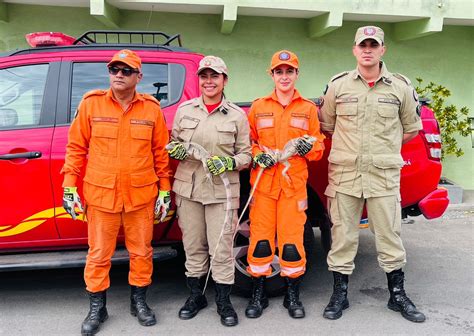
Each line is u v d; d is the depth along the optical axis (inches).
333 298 123.3
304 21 277.3
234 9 244.5
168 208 116.0
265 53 276.8
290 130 116.0
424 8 258.7
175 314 123.6
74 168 108.0
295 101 118.0
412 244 188.2
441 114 273.9
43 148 120.6
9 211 120.4
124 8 255.4
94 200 108.5
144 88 130.1
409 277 149.9
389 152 117.6
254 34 274.1
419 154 133.0
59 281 150.2
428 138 134.0
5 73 124.7
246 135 116.5
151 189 113.6
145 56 131.0
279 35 276.7
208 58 110.7
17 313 125.3
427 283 144.6
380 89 116.2
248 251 122.6
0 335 112.7
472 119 297.6
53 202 122.0
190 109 115.1
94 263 112.3
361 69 116.0
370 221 122.2
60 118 124.3
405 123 121.0
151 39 265.9
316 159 115.5
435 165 134.8
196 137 113.0
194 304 122.0
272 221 119.5
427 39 291.7
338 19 251.6
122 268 162.6
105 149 108.0
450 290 139.0
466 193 287.6
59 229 124.0
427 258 169.5
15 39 255.1
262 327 115.8
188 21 267.3
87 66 128.0
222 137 112.3
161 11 262.7
